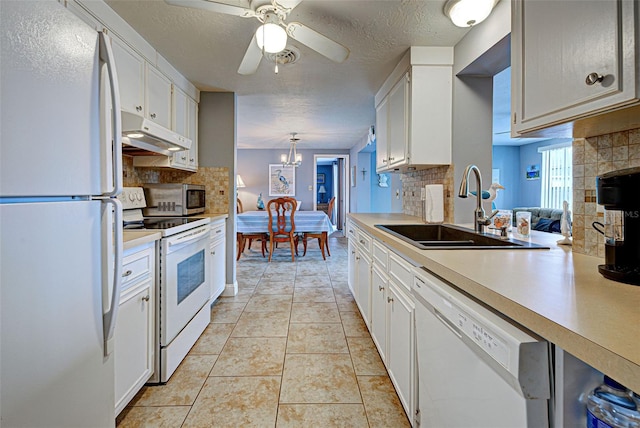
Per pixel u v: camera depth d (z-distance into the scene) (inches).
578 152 48.6
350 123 183.6
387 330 68.8
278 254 218.5
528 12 41.3
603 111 31.5
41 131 28.8
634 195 31.5
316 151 292.7
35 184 28.2
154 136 76.4
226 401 63.1
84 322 34.6
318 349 84.4
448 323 36.8
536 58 39.9
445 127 88.5
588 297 27.8
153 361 67.6
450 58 88.0
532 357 24.0
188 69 103.6
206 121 127.1
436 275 44.1
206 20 74.4
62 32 31.3
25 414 27.3
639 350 18.5
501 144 272.2
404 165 93.8
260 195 260.2
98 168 36.8
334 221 350.6
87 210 35.1
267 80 113.7
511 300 27.1
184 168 113.1
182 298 77.9
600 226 44.9
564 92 35.3
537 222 210.4
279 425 56.6
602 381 23.4
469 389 31.8
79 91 33.7
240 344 87.4
